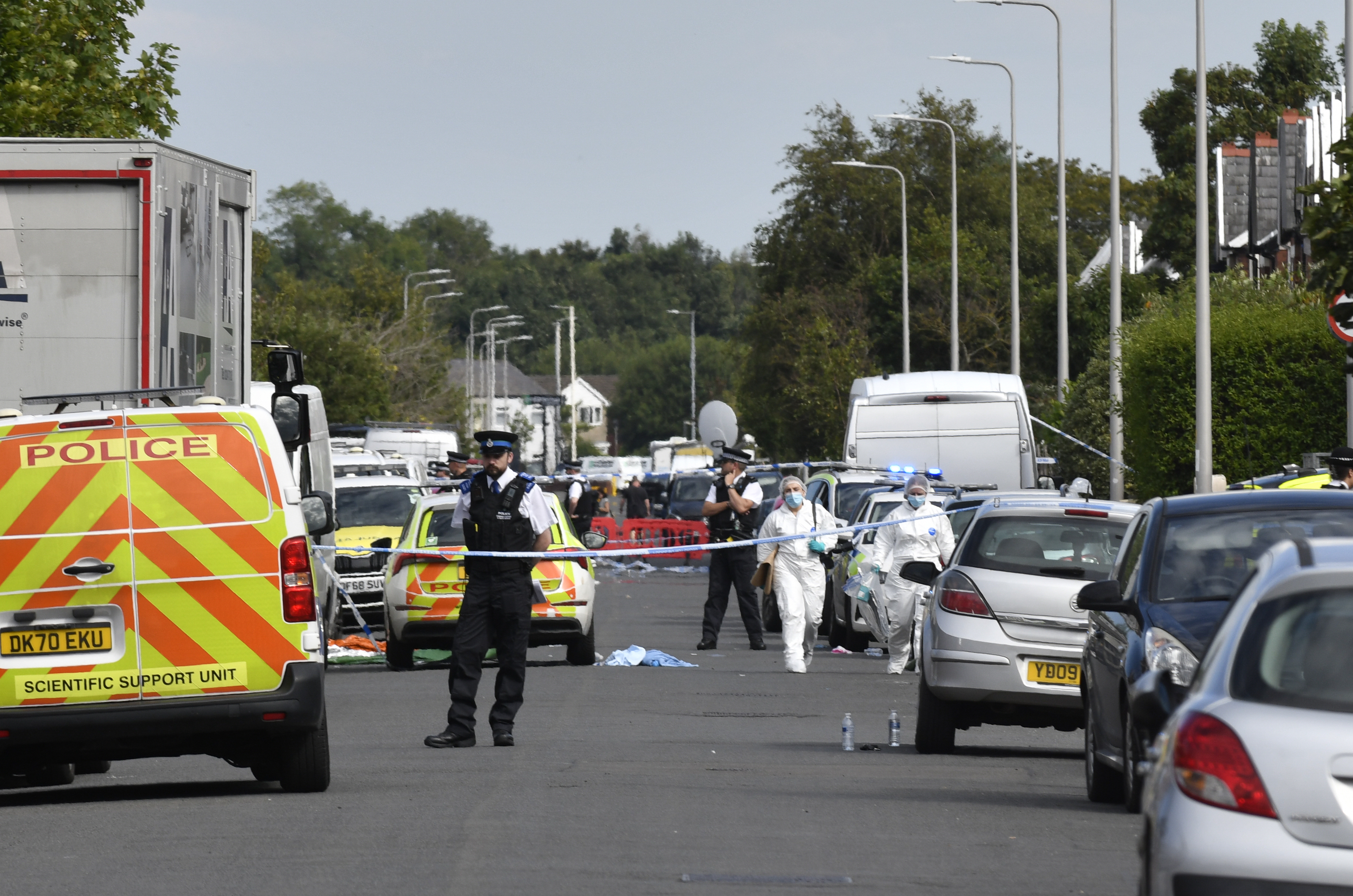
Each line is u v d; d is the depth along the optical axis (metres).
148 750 41.12
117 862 33.62
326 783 42.62
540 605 79.94
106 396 42.09
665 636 101.38
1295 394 103.00
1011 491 71.00
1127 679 37.41
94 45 101.38
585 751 51.44
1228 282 129.75
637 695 68.50
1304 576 22.28
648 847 34.94
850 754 51.81
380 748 52.28
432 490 116.38
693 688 71.38
